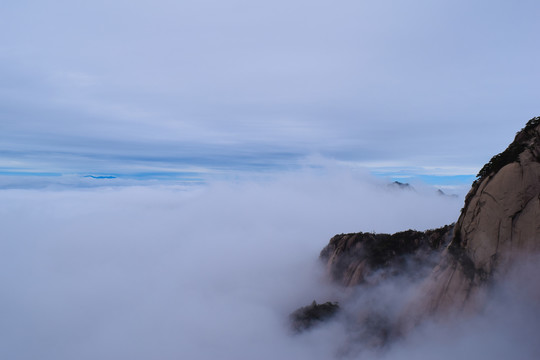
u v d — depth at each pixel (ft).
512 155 115.96
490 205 115.85
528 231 106.11
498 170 117.29
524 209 108.47
